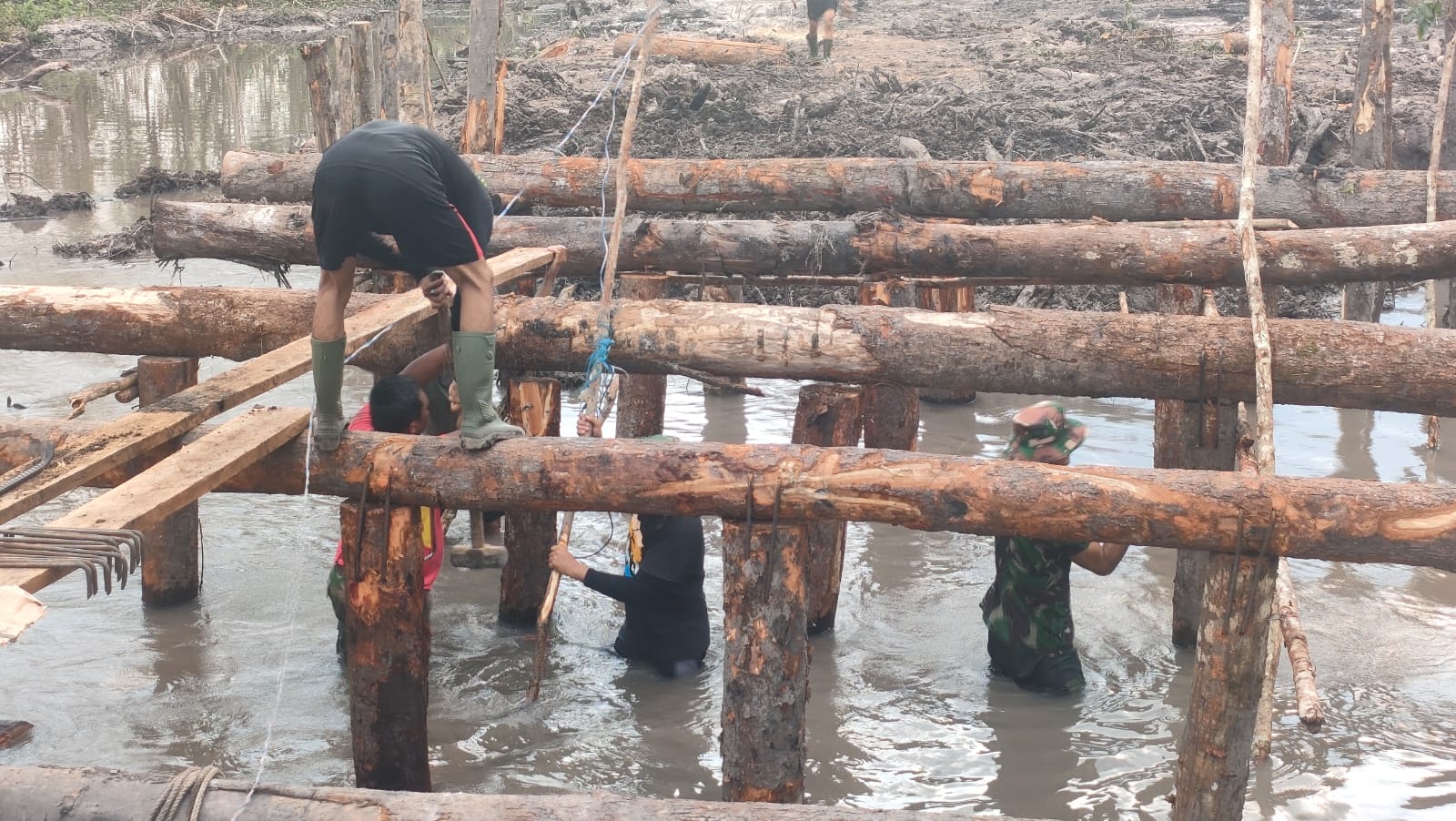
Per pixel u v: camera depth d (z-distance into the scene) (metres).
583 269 7.74
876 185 8.48
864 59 19.53
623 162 5.75
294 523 7.63
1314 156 13.32
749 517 4.34
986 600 6.00
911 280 7.33
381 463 4.45
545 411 6.18
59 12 29.61
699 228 7.56
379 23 11.02
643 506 4.38
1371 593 6.79
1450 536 4.05
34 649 6.04
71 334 6.29
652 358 6.05
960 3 28.02
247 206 8.25
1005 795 5.00
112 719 5.44
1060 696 5.75
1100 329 5.91
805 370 6.03
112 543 3.55
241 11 32.41
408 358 6.05
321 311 4.44
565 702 5.67
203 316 6.20
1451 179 8.08
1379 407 5.89
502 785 5.04
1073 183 8.33
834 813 3.50
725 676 4.52
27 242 13.41
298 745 5.27
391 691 4.59
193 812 3.35
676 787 5.05
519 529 6.28
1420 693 5.74
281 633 6.25
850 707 5.64
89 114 21.12
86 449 4.21
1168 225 7.63
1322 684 5.82
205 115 21.02
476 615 6.56
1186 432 6.05
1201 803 4.39
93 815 3.34
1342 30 22.08
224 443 4.32
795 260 7.48
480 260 4.49
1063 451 5.53
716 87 16.31
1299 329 5.89
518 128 15.11
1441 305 10.65
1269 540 4.12
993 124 14.50
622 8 27.50
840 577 6.40
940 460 4.34
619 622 6.50
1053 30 22.62
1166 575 7.04
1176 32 22.12
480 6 10.27
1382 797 4.93
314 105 10.70
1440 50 17.64
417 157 4.29
